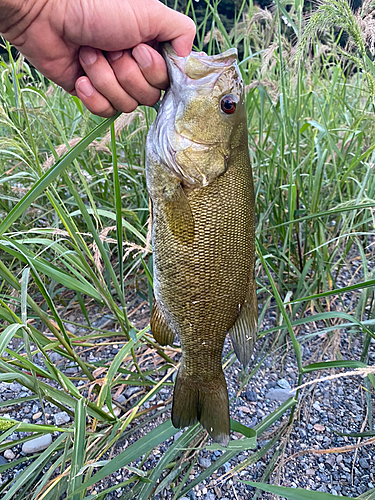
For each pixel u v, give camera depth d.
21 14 0.26
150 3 0.27
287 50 0.47
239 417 0.42
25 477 0.29
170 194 0.30
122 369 0.41
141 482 0.33
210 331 0.30
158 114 0.30
